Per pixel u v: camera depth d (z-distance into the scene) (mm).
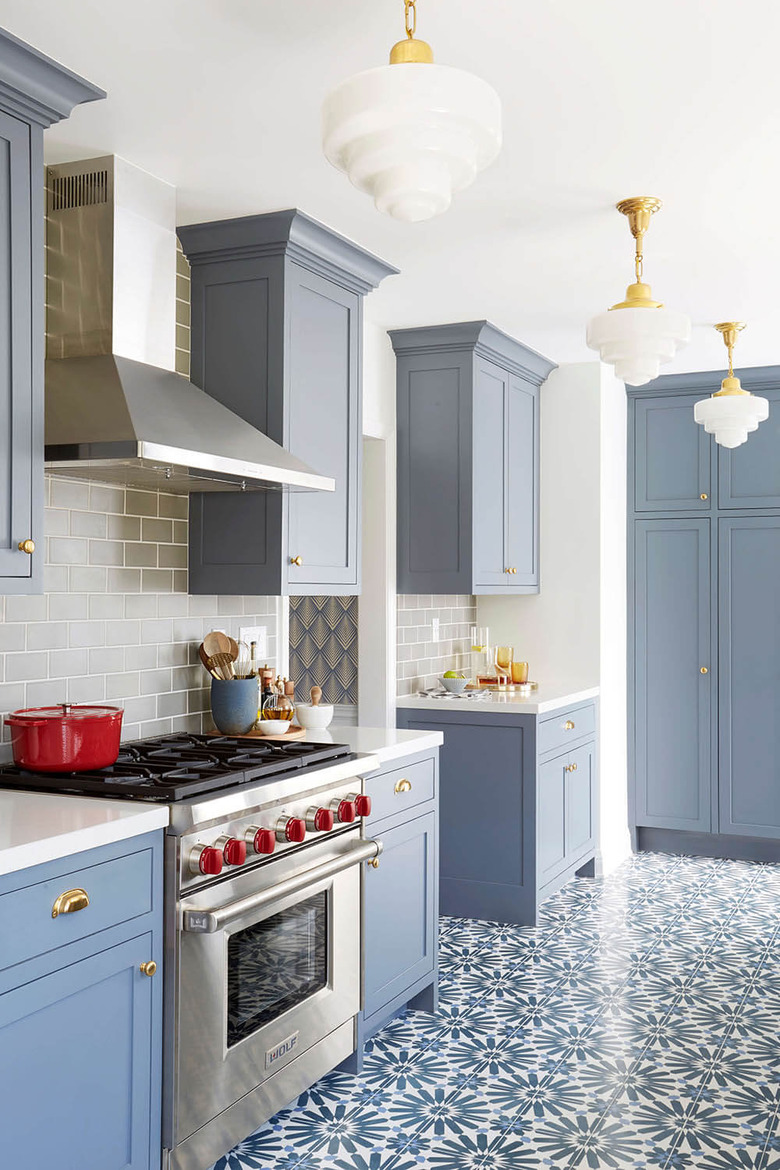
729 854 5719
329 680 4996
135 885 2238
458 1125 2793
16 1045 1944
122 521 3064
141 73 2352
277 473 2807
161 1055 2318
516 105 2490
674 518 5746
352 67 2322
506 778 4551
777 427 5539
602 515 5332
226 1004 2471
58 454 2451
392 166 1763
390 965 3273
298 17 2113
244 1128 2537
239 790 2498
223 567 3299
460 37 2186
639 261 3186
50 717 2529
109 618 3012
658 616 5781
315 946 2857
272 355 3256
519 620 5500
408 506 4699
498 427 4875
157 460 2393
